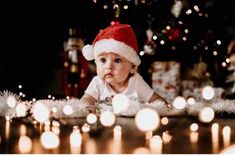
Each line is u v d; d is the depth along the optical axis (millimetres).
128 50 1590
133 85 1642
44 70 3580
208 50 3105
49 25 3590
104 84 1646
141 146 935
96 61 1633
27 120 1345
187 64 3184
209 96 1571
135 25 3039
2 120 1373
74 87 3129
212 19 3150
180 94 3143
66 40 3375
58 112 1432
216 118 1562
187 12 2727
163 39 2953
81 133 1125
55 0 3480
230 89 3088
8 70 3496
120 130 1163
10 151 872
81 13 3271
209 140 1030
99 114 1489
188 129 1233
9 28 3521
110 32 1601
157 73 3119
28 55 3566
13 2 3508
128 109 1468
